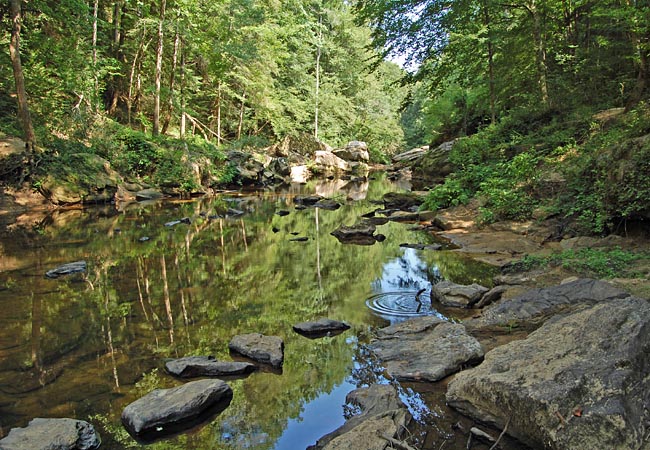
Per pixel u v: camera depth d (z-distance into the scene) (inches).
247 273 290.7
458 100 965.8
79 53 652.1
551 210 354.6
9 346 175.8
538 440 109.0
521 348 135.8
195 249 363.6
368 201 691.4
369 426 116.0
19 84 544.4
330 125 1588.3
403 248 362.9
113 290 251.0
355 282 268.2
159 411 123.6
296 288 257.8
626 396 105.7
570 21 641.6
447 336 170.4
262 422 126.4
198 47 868.0
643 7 405.1
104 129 700.0
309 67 1508.4
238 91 1131.9
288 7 1254.3
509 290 220.8
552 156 443.5
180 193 756.6
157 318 208.4
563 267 239.9
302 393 141.9
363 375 152.9
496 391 119.8
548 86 606.5
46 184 562.6
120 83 928.9
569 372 115.9
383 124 1769.2
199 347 175.8
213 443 116.9
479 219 420.2
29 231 427.8
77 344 178.1
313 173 1223.5
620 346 119.8
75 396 138.6
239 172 925.2
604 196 292.0
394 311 216.8
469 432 119.1
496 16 656.4
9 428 120.3
